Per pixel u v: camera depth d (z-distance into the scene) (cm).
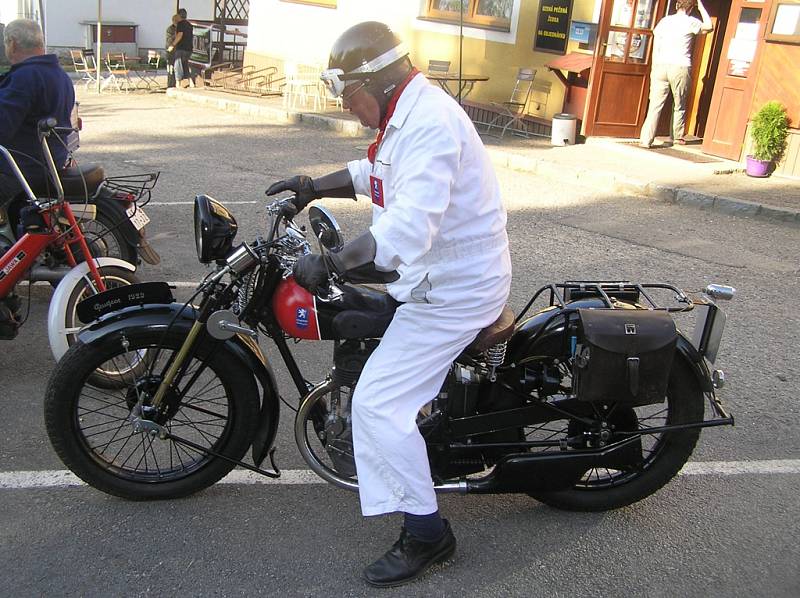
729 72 1002
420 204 248
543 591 291
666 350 288
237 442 324
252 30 1623
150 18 2259
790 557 314
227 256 300
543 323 313
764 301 588
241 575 292
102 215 500
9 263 405
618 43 1091
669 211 845
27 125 473
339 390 302
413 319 275
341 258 250
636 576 301
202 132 1198
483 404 313
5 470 348
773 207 828
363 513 280
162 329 309
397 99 261
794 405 436
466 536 319
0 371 435
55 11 2120
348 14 1410
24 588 281
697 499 350
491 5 1230
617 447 309
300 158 1027
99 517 320
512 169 1019
